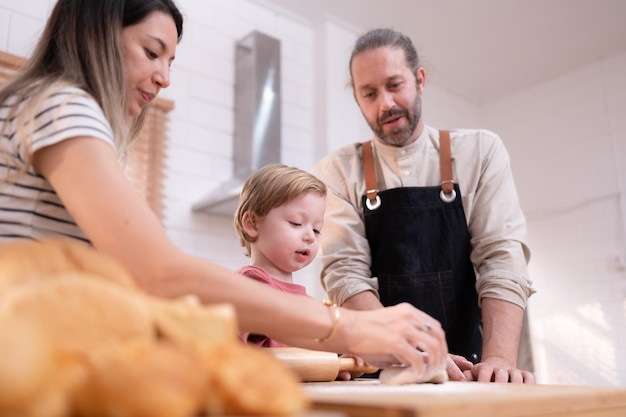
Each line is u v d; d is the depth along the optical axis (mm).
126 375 303
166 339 371
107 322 344
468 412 490
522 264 1360
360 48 1513
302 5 2875
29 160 656
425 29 3047
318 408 522
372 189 1551
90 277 363
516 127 3693
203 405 334
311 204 1311
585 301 3211
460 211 1490
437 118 3586
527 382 1006
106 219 598
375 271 1532
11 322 297
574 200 3348
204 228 2416
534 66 3430
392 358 776
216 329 388
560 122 3482
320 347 720
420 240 1488
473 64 3391
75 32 788
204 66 2566
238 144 2561
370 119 1518
